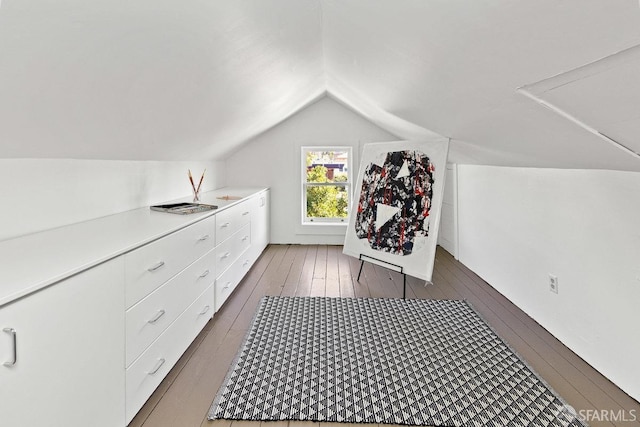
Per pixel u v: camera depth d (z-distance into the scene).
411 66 1.69
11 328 0.89
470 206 3.76
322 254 4.38
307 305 2.80
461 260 4.07
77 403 1.12
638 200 1.63
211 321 2.50
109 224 1.90
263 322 2.48
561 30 0.83
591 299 1.94
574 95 1.07
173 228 1.81
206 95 2.04
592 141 1.32
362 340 2.24
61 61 1.03
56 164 1.75
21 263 1.15
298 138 4.76
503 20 0.91
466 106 1.76
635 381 1.66
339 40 2.04
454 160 3.97
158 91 1.62
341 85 3.29
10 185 1.50
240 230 3.25
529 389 1.74
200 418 1.55
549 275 2.33
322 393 1.71
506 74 1.18
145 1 1.00
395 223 3.16
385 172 3.38
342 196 4.90
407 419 1.54
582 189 1.99
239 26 1.46
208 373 1.88
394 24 1.35
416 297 2.99
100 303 1.23
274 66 2.23
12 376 0.90
